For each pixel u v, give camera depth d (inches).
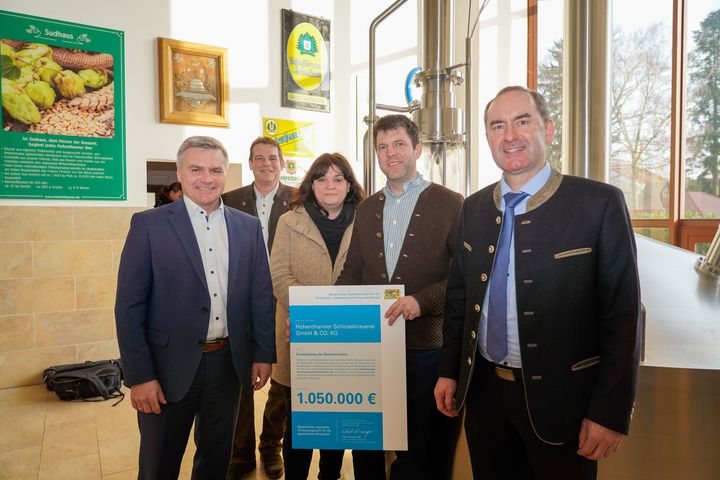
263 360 67.4
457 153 92.7
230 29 167.8
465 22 209.8
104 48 147.6
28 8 137.1
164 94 154.7
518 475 51.9
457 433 64.6
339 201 72.4
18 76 136.9
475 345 50.3
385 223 64.9
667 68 171.3
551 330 45.3
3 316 139.9
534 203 47.2
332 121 191.3
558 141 204.2
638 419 53.4
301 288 57.6
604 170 76.5
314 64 185.2
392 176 63.4
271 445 94.6
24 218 140.6
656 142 175.5
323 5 187.5
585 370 45.3
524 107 46.8
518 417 48.2
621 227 44.0
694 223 166.7
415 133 64.5
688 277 77.5
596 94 75.5
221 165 62.1
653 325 62.3
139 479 62.5
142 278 59.2
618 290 43.6
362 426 57.8
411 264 61.4
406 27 209.2
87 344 150.6
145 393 57.9
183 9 159.3
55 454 102.6
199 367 61.6
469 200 55.8
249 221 68.1
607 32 74.8
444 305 60.2
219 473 64.0
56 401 132.7
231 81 168.4
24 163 139.3
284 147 179.6
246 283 65.3
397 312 56.2
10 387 141.6
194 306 60.3
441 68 91.7
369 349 57.2
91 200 148.6
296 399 58.3
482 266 50.3
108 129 149.3
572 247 44.9
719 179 161.2
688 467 52.4
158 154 156.7
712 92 161.8
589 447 43.4
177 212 61.7
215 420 63.6
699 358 53.6
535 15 207.3
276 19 176.6
